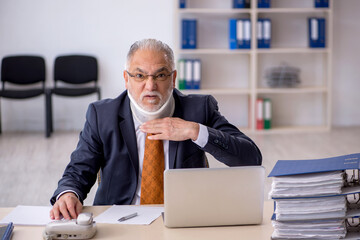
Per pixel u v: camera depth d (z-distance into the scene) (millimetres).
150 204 1935
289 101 6781
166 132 1825
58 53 6504
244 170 1606
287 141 5922
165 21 6516
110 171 1998
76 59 6383
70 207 1722
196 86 6320
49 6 6434
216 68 6617
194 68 6293
